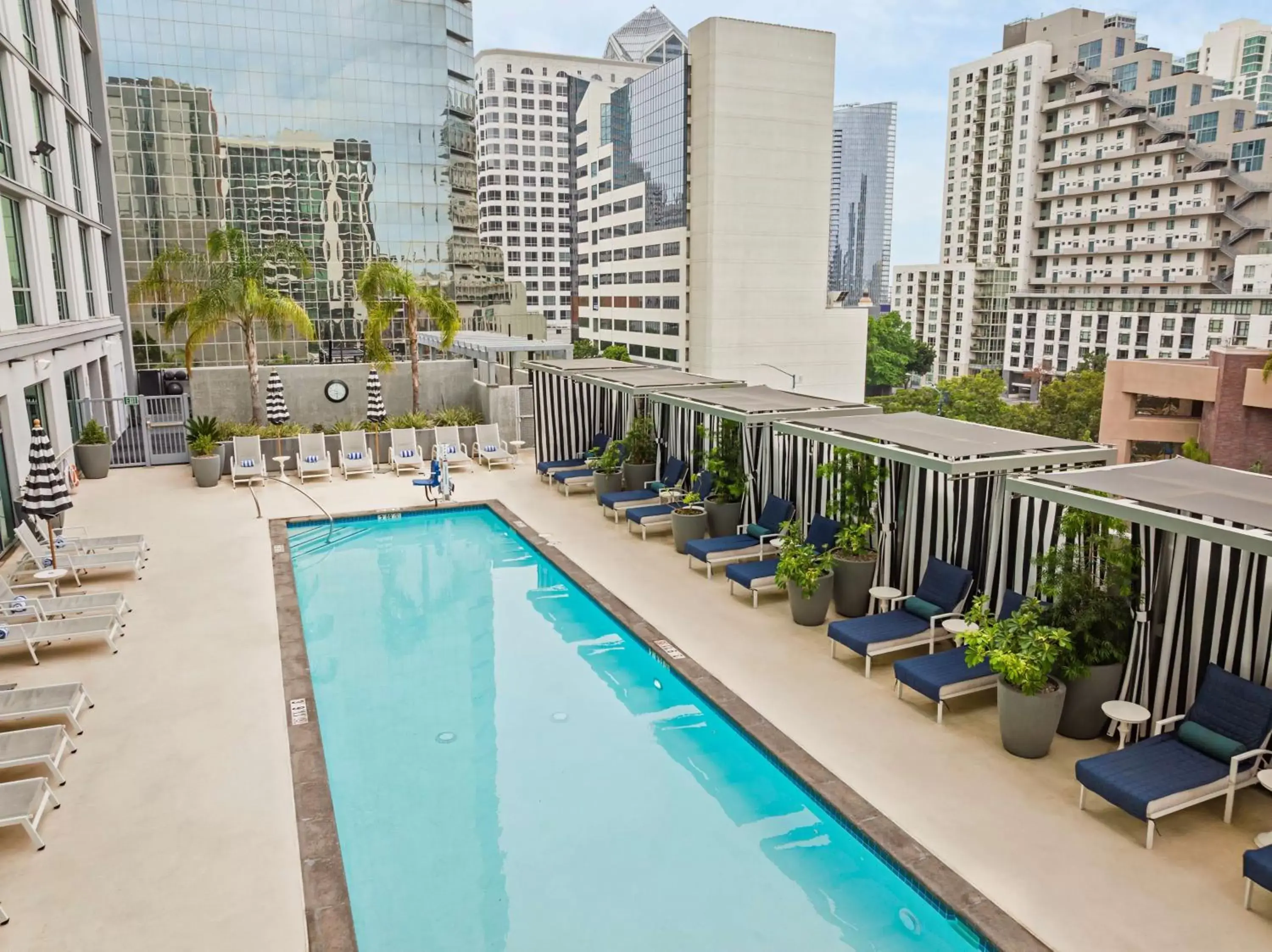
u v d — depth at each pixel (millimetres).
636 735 8875
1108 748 7988
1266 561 6926
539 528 16109
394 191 52188
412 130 52219
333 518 16969
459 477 20672
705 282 83625
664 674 10211
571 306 122375
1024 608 8156
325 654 10977
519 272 167750
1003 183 97938
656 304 92625
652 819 7379
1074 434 35875
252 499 18531
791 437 13117
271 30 48312
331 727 9031
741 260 83812
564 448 20953
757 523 13984
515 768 8234
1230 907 5785
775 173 83562
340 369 25438
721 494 14703
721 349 84500
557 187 167375
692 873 6660
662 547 14844
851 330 90375
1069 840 6562
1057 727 8016
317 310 50969
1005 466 9016
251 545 15094
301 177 49969
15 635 9875
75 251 23312
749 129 81500
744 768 8234
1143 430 23297
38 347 17250
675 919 6141
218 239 23609
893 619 9922
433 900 6348
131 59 45719
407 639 11508
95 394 25828
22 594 12391
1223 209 71562
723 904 6312
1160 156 77688
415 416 23859
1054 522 8883
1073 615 8031
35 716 8305
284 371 24812
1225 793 6652
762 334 86125
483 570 14383
